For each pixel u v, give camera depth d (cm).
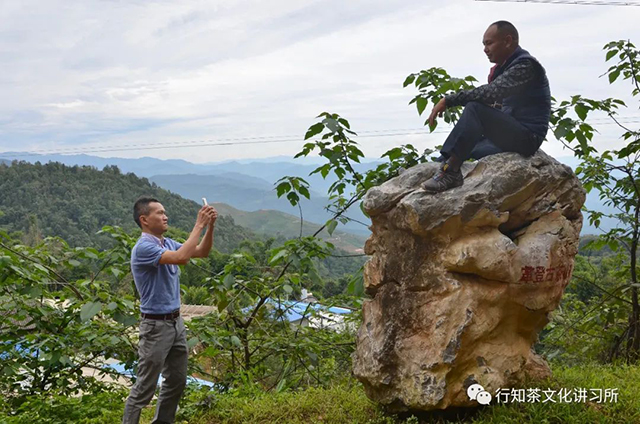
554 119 673
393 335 458
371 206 472
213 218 444
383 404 470
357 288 642
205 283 754
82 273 738
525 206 466
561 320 880
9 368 634
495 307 451
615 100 681
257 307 746
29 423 546
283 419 514
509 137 460
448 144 446
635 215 796
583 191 497
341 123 670
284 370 750
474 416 468
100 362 709
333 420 493
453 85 672
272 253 705
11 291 646
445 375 430
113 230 691
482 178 453
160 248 443
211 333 655
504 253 439
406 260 462
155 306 449
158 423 481
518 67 446
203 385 620
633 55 740
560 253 470
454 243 446
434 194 446
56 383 677
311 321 838
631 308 820
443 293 443
